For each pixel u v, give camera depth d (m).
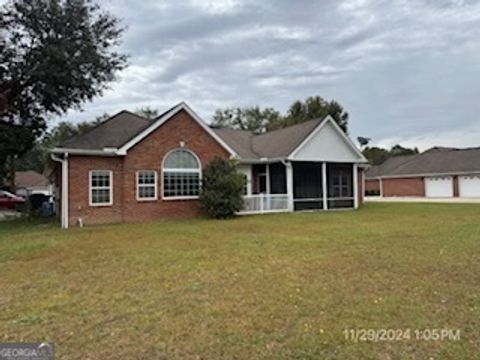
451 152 39.91
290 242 10.30
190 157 18.56
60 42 17.25
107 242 10.92
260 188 23.19
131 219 16.86
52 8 17.17
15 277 7.01
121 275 6.97
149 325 4.52
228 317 4.71
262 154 22.61
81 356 3.78
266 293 5.66
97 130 18.44
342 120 44.62
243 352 3.78
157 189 17.56
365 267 7.18
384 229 12.79
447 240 10.14
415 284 5.98
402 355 3.66
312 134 21.44
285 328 4.34
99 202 16.34
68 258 8.70
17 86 18.55
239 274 6.82
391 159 47.44
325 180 22.42
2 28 17.30
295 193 22.36
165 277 6.73
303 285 6.03
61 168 16.83
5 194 31.28
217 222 15.98
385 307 4.97
